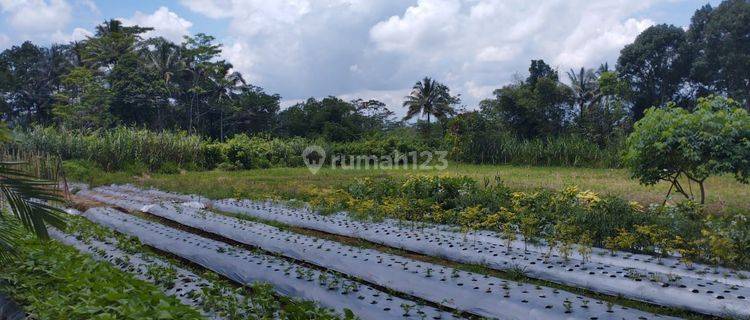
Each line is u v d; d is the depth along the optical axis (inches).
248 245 406.6
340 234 449.7
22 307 214.7
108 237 402.9
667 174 456.8
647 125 444.5
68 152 1024.2
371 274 309.0
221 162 1259.8
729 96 1694.1
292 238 394.3
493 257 343.3
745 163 409.7
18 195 231.9
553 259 331.3
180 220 505.4
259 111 2144.4
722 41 1640.0
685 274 303.4
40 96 2170.3
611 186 734.5
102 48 2001.7
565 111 1637.6
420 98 1937.7
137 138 1090.7
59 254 289.1
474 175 1005.2
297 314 213.5
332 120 2048.5
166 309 190.9
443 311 244.8
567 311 235.8
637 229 349.1
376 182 650.2
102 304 198.2
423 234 412.5
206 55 2010.3
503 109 1637.6
